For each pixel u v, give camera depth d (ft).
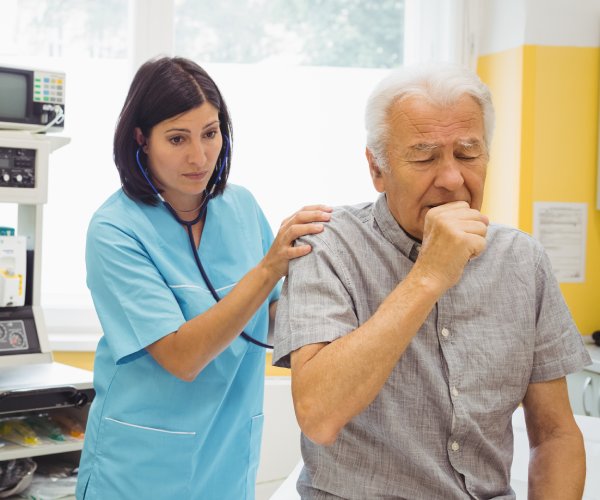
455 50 10.22
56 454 7.27
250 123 10.13
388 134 3.77
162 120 5.10
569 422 4.10
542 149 9.93
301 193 10.28
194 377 5.02
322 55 10.28
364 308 3.98
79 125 9.61
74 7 9.57
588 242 10.14
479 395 3.87
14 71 6.75
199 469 5.49
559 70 9.89
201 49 10.02
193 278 5.50
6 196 6.61
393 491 3.82
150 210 5.47
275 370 9.75
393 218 4.02
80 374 6.94
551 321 4.11
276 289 5.90
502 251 4.11
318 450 3.92
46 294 9.68
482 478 3.88
